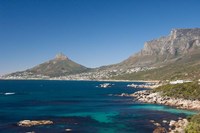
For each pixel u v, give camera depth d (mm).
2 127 98688
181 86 190375
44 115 127750
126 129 96750
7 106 163250
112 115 127188
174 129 94062
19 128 97188
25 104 174625
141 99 196000
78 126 101438
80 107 158750
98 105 168500
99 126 101688
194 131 83438
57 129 95875
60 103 181375
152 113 132750
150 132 92312
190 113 132375
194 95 168500
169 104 167000
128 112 136625
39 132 91000
